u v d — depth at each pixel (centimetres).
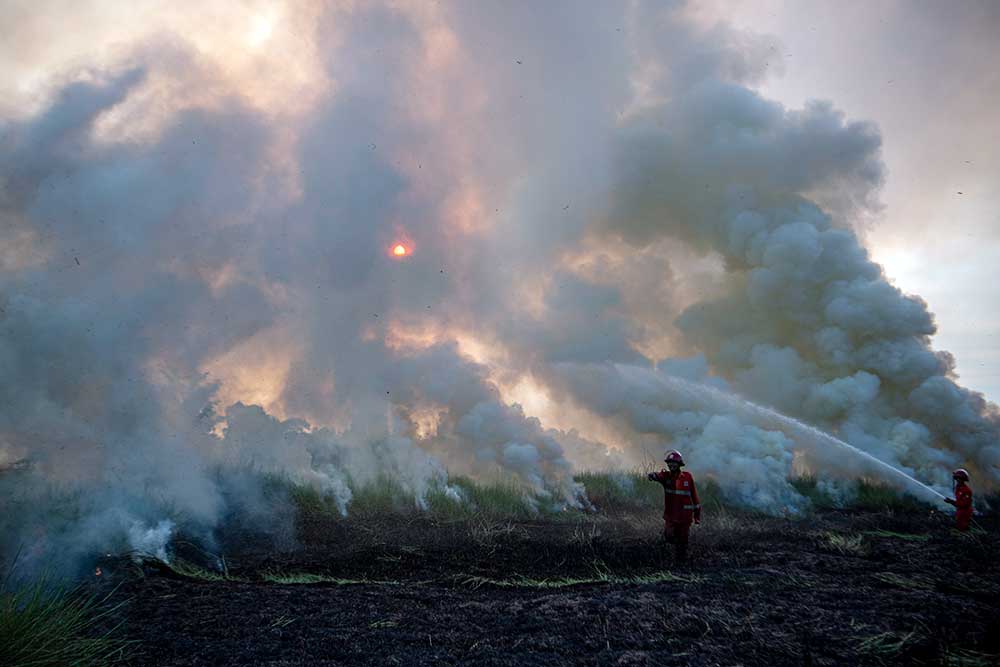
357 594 646
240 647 485
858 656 489
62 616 484
